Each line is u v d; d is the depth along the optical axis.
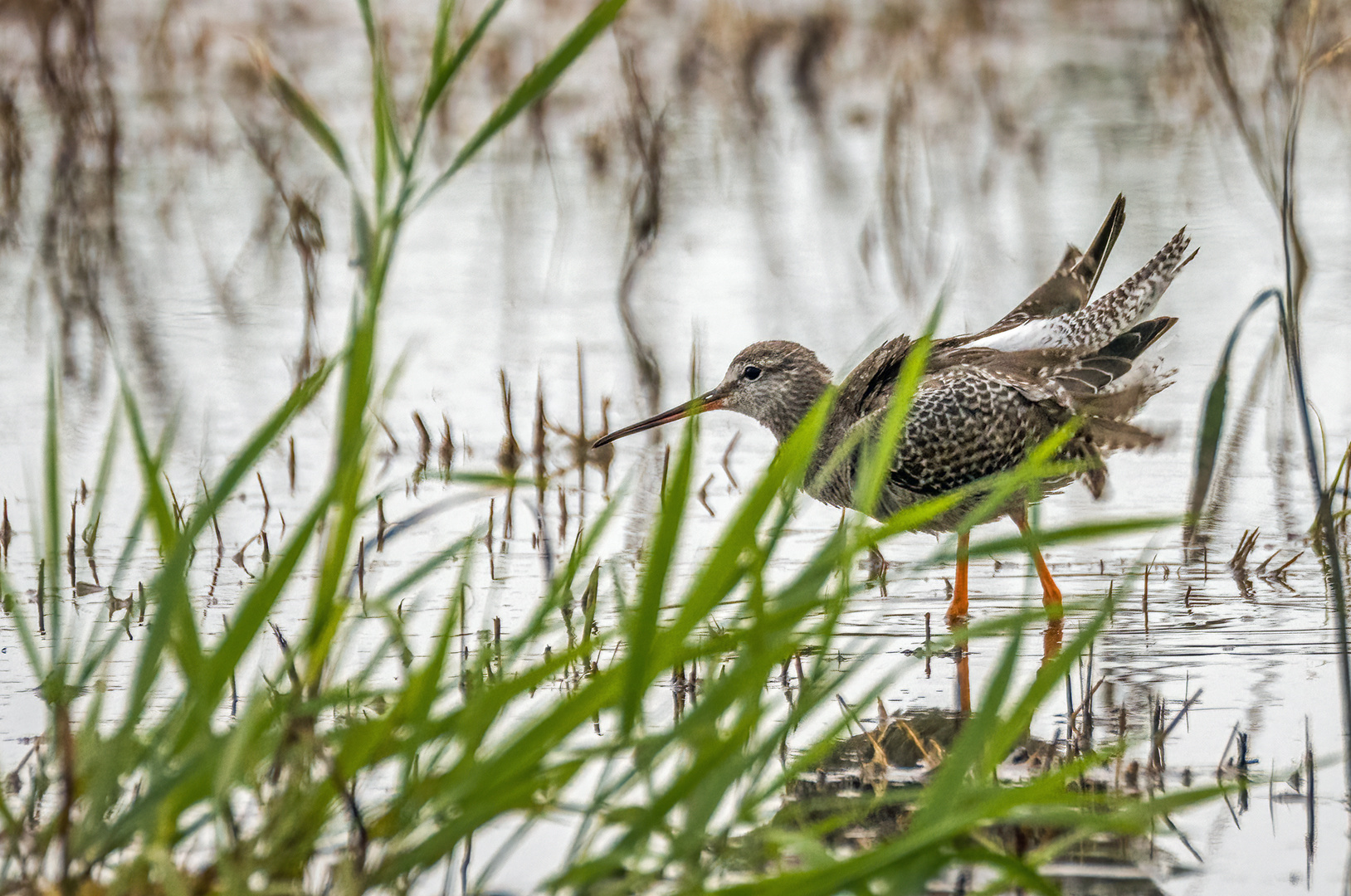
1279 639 10.63
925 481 12.20
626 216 22.58
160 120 25.88
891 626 11.31
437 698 6.68
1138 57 30.42
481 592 11.83
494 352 17.70
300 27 31.53
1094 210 22.14
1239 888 7.25
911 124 24.16
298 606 11.38
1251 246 20.27
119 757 6.05
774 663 6.12
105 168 22.44
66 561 12.52
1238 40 23.98
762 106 26.11
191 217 22.44
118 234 21.77
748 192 23.80
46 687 6.62
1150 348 16.34
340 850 7.06
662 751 6.95
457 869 7.46
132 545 6.67
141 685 5.98
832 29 29.33
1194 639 10.70
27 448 14.90
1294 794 8.20
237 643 5.96
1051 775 5.90
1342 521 12.49
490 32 30.97
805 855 6.34
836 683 6.54
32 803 6.77
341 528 6.22
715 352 17.41
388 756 6.20
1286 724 9.11
